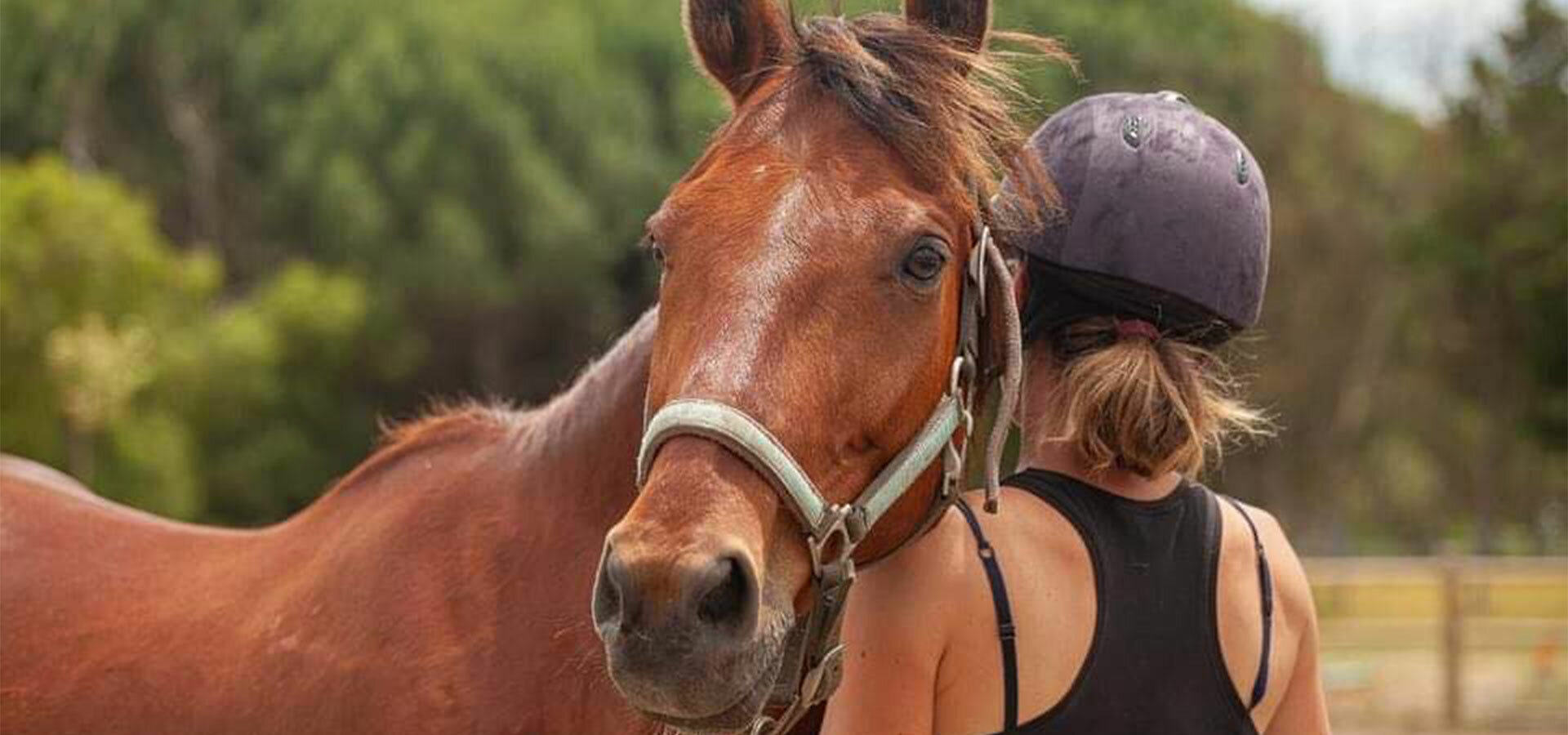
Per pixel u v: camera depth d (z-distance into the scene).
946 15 2.63
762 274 2.25
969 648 2.26
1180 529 2.39
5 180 24.95
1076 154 2.59
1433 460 34.97
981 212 2.46
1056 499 2.36
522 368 34.19
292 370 30.27
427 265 31.52
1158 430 2.35
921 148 2.38
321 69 34.41
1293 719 2.50
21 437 22.70
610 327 33.97
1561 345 25.31
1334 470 33.00
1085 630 2.28
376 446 3.58
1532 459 33.16
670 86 34.97
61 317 23.47
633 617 2.05
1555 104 26.61
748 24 2.65
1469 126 27.47
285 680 3.16
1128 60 31.97
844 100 2.40
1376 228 31.89
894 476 2.31
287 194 33.28
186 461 25.41
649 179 33.50
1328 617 15.11
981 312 2.47
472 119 32.03
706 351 2.22
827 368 2.23
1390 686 13.15
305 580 3.30
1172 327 2.54
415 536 3.21
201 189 35.53
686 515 2.10
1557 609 13.29
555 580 3.04
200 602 3.43
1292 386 32.19
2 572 3.64
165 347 25.56
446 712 2.99
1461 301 26.66
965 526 2.31
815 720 2.89
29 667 3.45
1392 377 32.47
